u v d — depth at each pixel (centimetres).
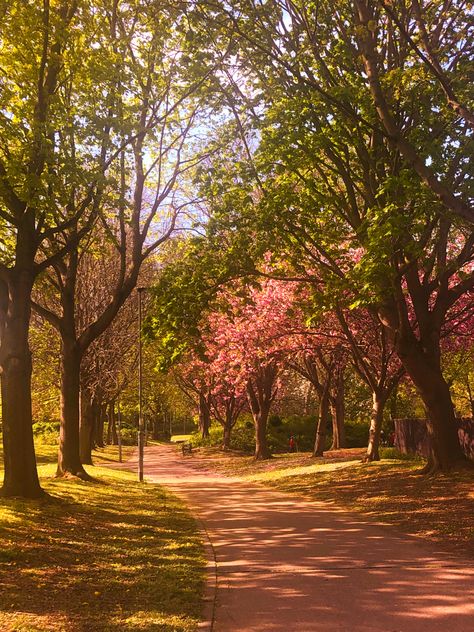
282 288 2498
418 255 1281
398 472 1944
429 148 1251
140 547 1030
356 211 1680
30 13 1325
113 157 1502
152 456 5147
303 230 1645
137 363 3678
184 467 3744
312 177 1747
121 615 631
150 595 721
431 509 1329
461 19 1409
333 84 1537
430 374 1672
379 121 1427
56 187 1320
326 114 1498
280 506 1606
